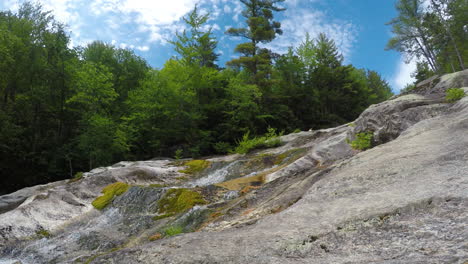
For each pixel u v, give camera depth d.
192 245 4.55
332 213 4.74
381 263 2.79
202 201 10.38
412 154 6.26
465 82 13.75
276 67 46.03
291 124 39.28
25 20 30.78
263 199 7.99
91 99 27.38
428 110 10.23
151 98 30.02
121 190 13.05
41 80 29.70
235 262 3.69
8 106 25.89
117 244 8.45
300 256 3.56
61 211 11.20
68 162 28.25
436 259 2.57
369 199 4.82
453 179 4.44
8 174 25.42
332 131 19.27
